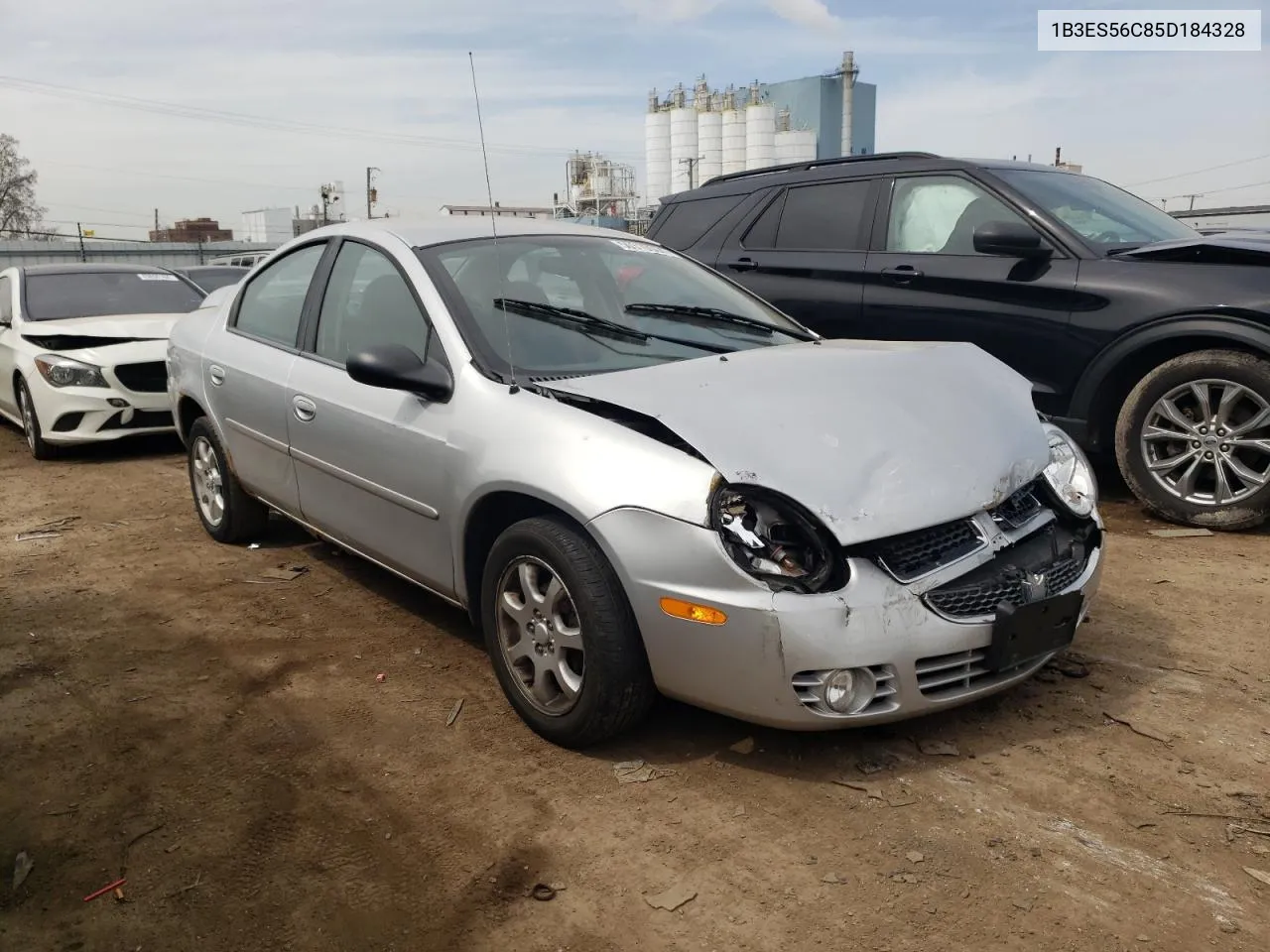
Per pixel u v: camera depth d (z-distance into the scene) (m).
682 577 2.72
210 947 2.31
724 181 7.14
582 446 2.95
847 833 2.64
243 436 4.71
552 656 3.07
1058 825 2.65
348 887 2.50
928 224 5.90
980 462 2.98
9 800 2.92
